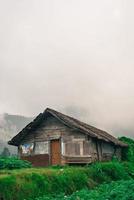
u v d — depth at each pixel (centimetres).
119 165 2547
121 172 2452
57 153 3203
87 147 3022
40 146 3309
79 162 3019
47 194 1667
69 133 3150
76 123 3119
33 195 1605
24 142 3431
